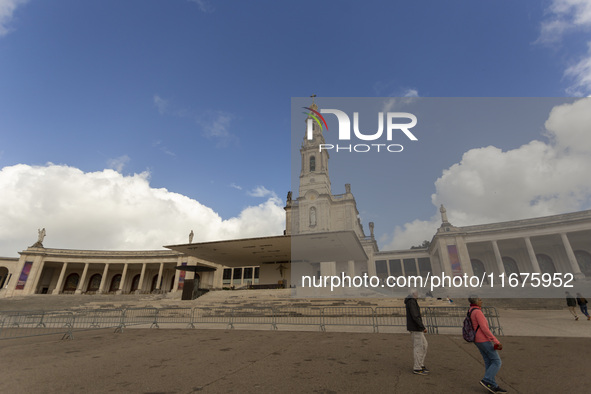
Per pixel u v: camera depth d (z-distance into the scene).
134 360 6.48
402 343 8.29
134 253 57.16
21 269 51.94
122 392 4.33
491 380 4.14
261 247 32.34
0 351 7.77
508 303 22.88
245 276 56.09
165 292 52.75
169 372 5.43
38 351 7.70
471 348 7.53
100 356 6.96
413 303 5.46
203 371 5.48
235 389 4.41
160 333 11.19
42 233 56.56
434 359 6.31
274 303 18.97
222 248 33.25
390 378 4.91
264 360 6.35
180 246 32.56
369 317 14.74
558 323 12.45
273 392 4.26
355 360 6.26
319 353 7.01
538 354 6.65
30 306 35.25
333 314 15.79
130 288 60.31
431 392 4.20
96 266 59.72
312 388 4.42
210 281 54.28
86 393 4.29
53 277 59.06
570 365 5.63
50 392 4.34
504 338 8.96
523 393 4.14
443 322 12.91
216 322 14.16
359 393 4.18
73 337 10.44
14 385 4.68
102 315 19.41
